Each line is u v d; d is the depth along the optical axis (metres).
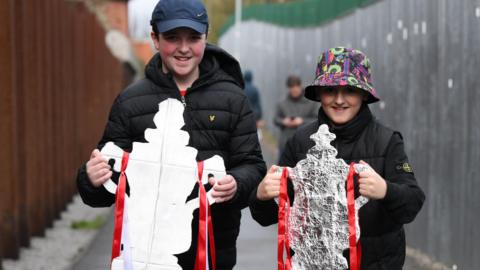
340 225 4.48
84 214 14.76
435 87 9.24
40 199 11.83
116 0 49.72
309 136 4.78
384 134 4.67
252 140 5.04
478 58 7.88
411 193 4.48
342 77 4.57
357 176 4.62
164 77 4.98
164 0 4.90
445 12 8.85
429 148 9.50
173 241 4.77
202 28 4.88
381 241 4.66
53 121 13.84
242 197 4.88
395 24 10.82
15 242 9.96
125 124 5.04
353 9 13.77
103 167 4.79
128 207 4.79
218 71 5.07
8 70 9.77
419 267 9.21
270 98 28.75
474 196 7.97
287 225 4.54
